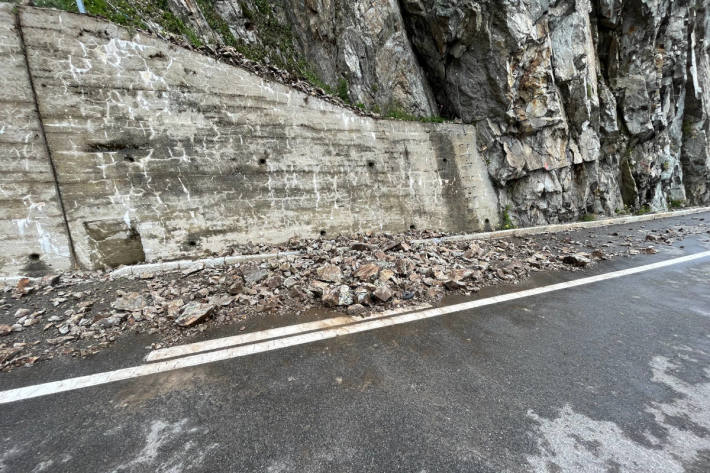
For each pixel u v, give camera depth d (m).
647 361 2.90
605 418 2.16
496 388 2.45
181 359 2.76
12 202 4.27
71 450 1.84
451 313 3.81
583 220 12.27
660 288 4.92
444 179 8.95
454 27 8.93
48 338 3.02
